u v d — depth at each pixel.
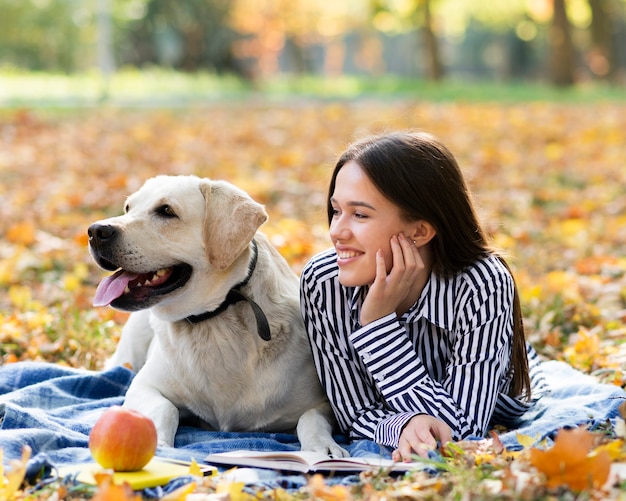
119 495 2.46
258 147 14.12
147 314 4.42
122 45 38.78
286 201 9.83
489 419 3.50
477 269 3.52
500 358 3.55
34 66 37.44
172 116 18.36
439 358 3.64
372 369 3.47
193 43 36.56
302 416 3.67
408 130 3.65
